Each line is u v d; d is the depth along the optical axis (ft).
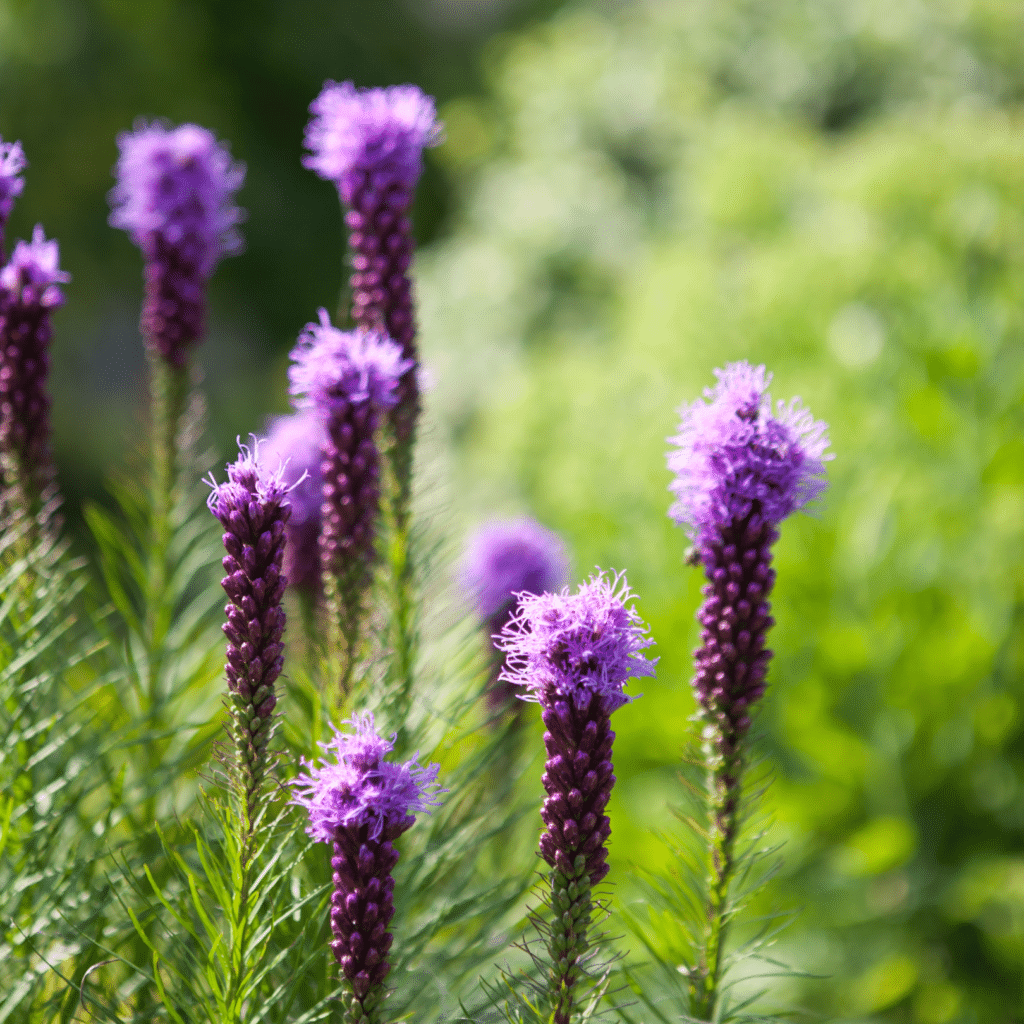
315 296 60.80
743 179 30.40
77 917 7.79
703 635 7.41
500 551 10.73
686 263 27.68
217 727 9.66
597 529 22.21
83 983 6.63
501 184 40.86
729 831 7.46
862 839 16.90
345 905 5.74
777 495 6.93
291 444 9.97
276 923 6.27
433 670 10.16
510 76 43.09
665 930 7.75
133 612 10.77
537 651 5.94
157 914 7.00
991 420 20.13
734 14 40.01
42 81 49.93
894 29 37.60
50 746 8.16
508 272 36.78
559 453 26.20
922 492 19.61
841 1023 16.11
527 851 10.39
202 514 11.51
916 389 20.71
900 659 18.16
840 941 17.61
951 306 22.40
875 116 38.14
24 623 8.63
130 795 8.84
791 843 17.06
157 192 10.96
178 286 11.29
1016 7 36.83
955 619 18.10
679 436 6.98
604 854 6.07
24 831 8.18
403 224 9.54
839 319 24.03
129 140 10.99
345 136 9.31
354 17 63.62
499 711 9.07
